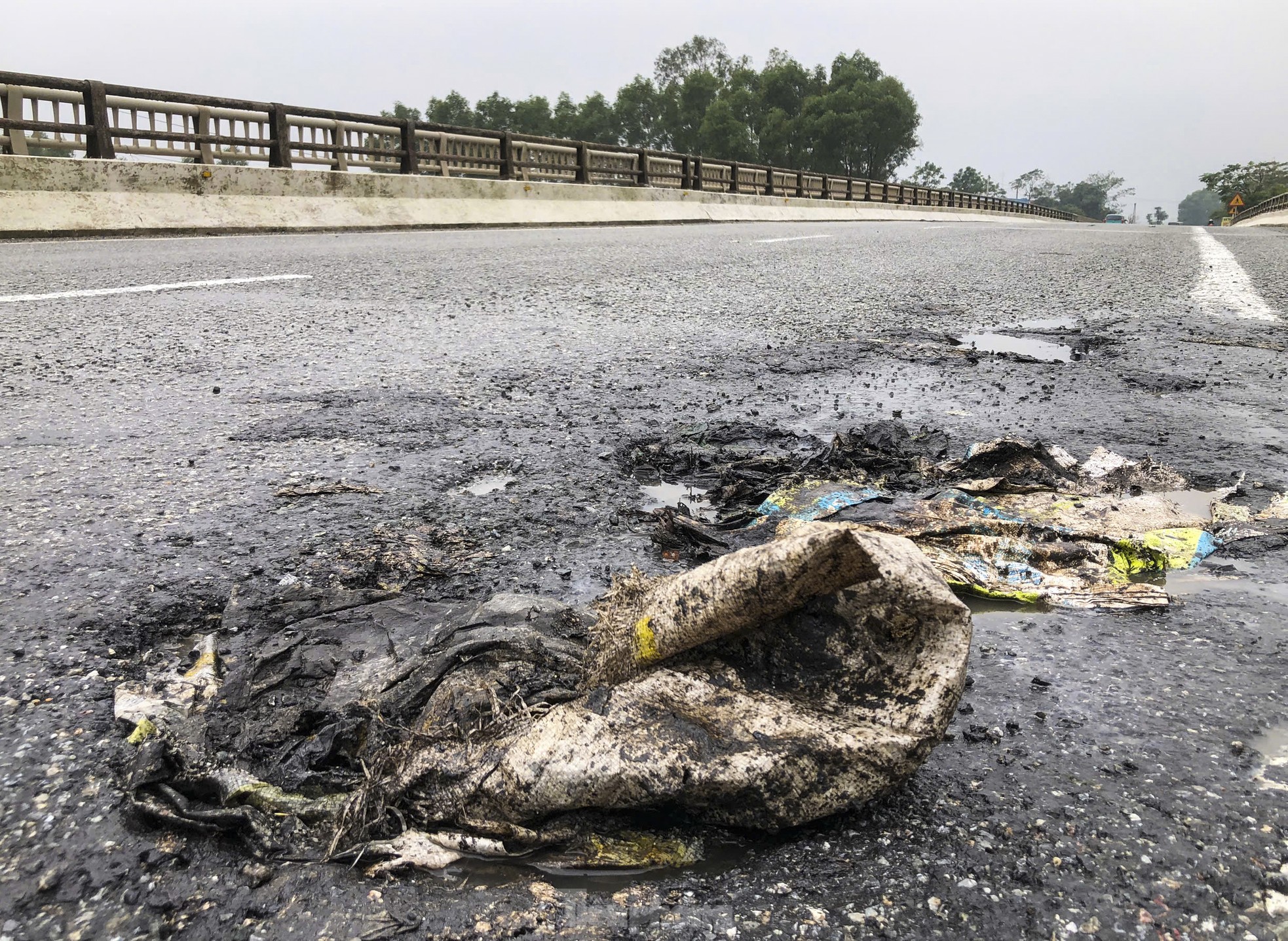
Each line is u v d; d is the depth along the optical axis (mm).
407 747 1452
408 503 2678
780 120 93250
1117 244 14188
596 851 1337
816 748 1279
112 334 4883
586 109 102125
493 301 6410
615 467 3041
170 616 2000
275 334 5031
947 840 1360
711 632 1357
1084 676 1841
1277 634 2006
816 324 5809
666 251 10602
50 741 1542
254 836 1348
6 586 2084
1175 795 1466
